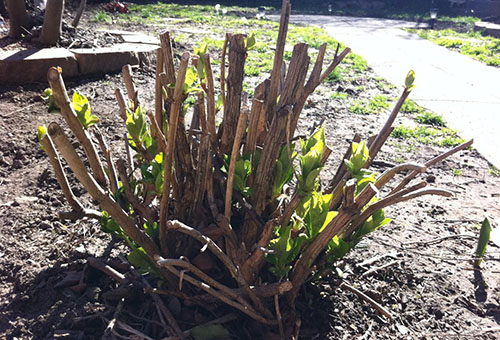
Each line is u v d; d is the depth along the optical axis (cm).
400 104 211
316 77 193
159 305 196
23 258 238
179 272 165
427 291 244
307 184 165
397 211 335
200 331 186
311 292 218
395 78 789
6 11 731
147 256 189
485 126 561
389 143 482
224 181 188
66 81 547
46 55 539
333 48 1029
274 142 170
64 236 257
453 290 247
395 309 227
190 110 507
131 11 1365
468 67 930
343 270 239
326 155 181
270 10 1856
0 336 192
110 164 204
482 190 386
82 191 315
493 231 316
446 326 221
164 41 179
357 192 192
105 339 182
